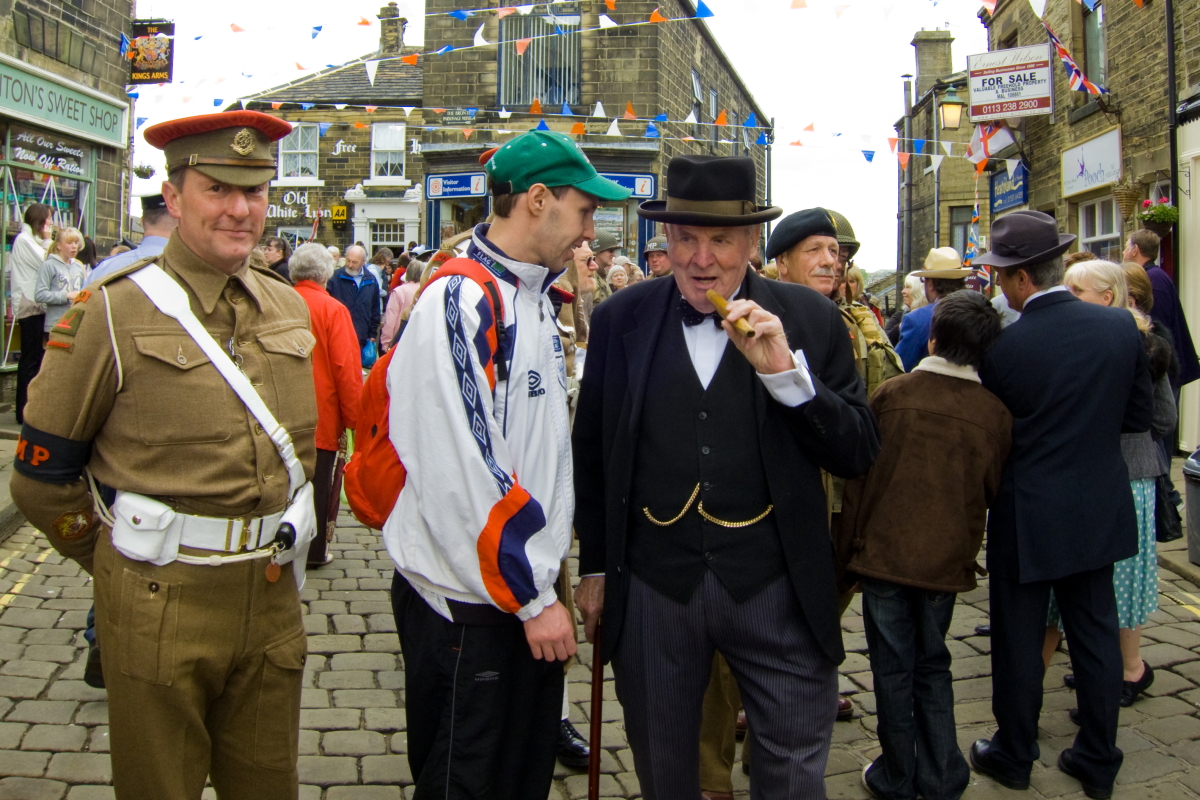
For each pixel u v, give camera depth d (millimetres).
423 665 2146
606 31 17375
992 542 3178
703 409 2217
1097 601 3090
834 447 2152
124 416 1996
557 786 3131
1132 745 3412
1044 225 3109
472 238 2191
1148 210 8938
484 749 2096
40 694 3553
